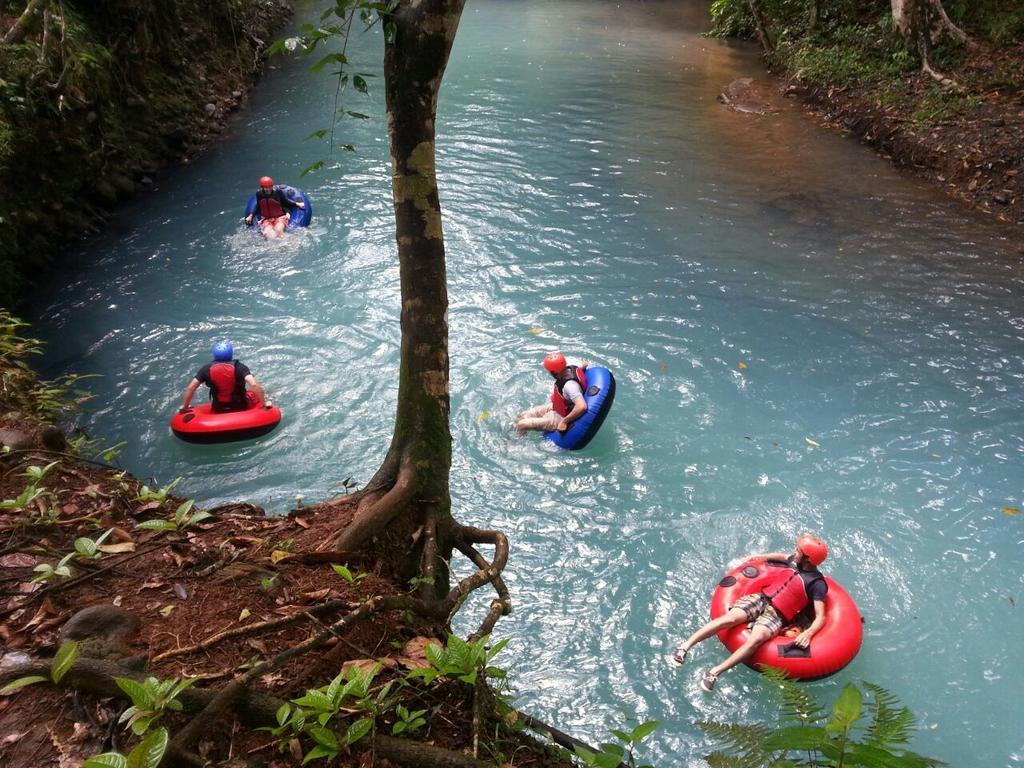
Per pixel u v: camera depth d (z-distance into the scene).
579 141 15.67
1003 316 9.87
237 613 2.86
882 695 1.68
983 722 5.43
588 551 6.84
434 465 3.80
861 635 5.80
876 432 8.09
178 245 11.54
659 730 5.39
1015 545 6.79
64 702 2.35
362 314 10.00
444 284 3.75
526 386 8.78
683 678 5.75
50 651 2.58
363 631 2.87
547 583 6.52
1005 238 11.77
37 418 6.18
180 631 2.73
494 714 2.67
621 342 9.47
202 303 10.19
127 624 2.70
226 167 14.34
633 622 6.20
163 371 8.94
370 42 22.34
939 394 8.58
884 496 7.32
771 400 8.56
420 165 3.52
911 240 11.75
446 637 3.11
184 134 14.87
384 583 3.22
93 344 9.32
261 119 16.73
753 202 13.06
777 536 6.96
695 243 11.73
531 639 6.04
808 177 14.05
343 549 3.37
